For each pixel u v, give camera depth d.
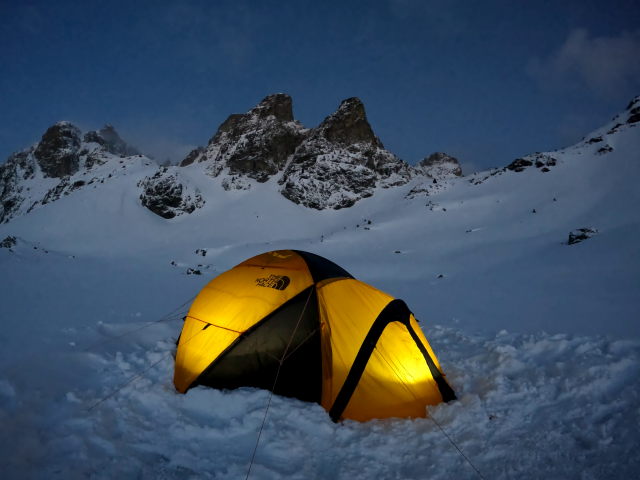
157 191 83.19
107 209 78.69
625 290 15.43
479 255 38.34
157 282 23.78
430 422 5.10
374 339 5.66
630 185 60.28
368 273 34.34
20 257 29.97
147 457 4.30
